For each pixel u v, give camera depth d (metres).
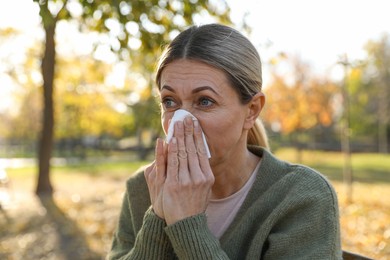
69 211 8.86
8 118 47.31
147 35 4.80
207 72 1.47
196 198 1.48
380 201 9.75
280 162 1.71
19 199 10.52
